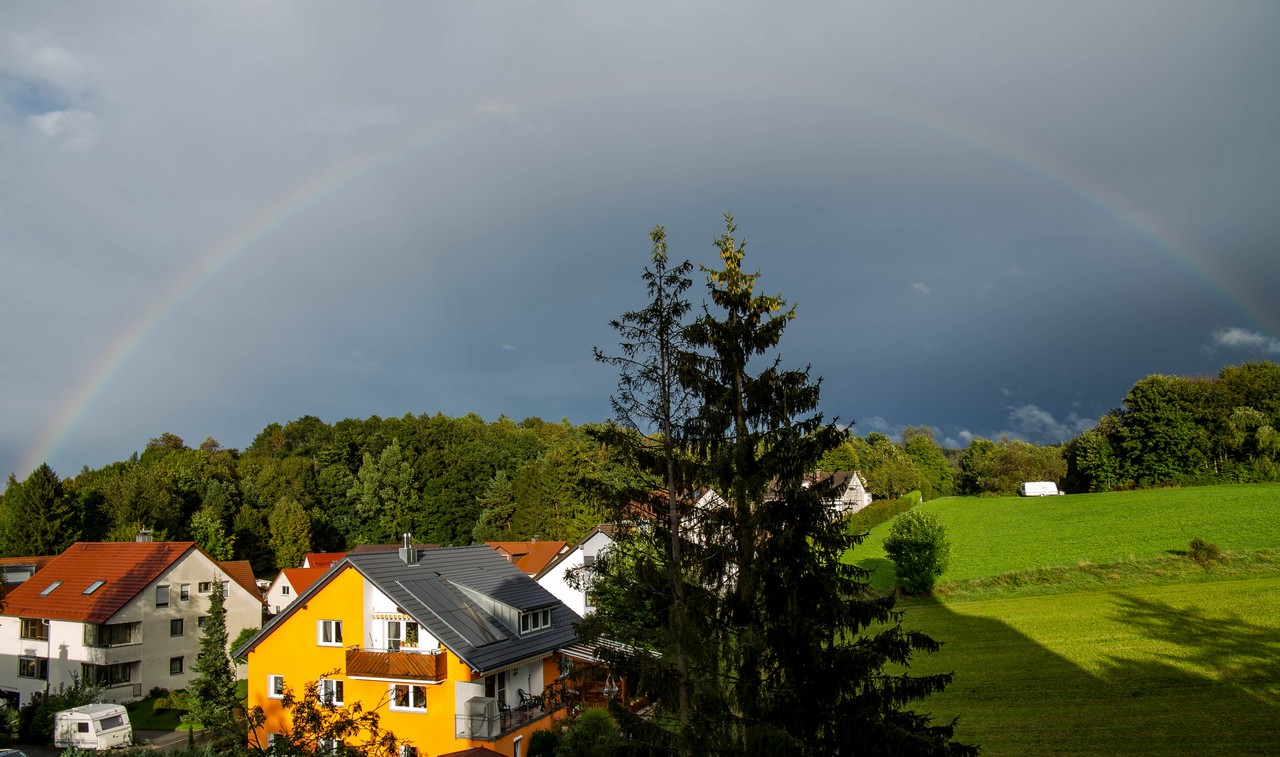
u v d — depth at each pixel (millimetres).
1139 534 60312
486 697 28047
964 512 91500
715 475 14289
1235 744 23125
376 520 102125
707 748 12992
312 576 62750
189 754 24172
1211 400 98562
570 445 86188
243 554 85688
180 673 47219
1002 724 26844
